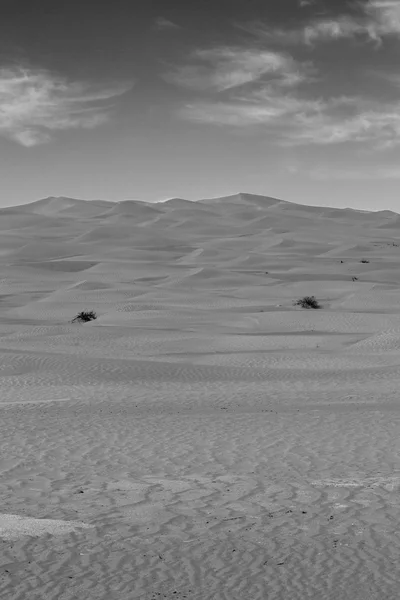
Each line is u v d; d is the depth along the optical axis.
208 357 35.66
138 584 7.96
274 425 17.02
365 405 20.72
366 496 11.00
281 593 7.76
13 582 7.96
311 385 25.98
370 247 157.25
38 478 12.16
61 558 8.65
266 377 28.52
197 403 21.39
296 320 51.03
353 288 79.19
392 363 32.38
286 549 8.95
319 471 12.52
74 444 14.93
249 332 48.16
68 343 42.31
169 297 73.25
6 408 20.30
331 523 9.84
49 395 23.31
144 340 43.16
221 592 7.78
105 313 60.66
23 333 47.06
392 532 9.48
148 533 9.48
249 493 11.23
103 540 9.23
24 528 9.63
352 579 8.09
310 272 109.69
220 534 9.45
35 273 103.94
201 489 11.45
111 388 24.92
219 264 124.50
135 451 14.23
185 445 14.75
